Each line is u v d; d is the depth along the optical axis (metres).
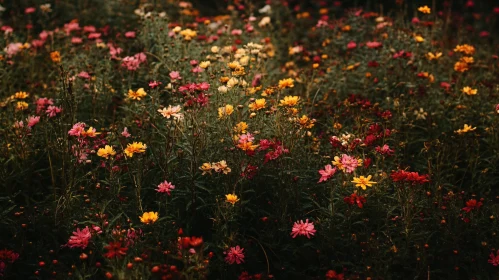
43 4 7.33
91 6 7.64
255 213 3.86
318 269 3.62
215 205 3.68
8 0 7.38
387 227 3.61
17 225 3.63
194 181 3.74
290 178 3.85
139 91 4.28
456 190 4.56
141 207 3.57
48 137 4.46
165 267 2.81
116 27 6.98
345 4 10.49
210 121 4.27
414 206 3.68
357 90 5.80
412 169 4.70
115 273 2.84
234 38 6.66
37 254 3.53
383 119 4.64
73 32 6.52
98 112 5.11
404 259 3.54
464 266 3.62
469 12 10.33
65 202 3.69
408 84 5.41
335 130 4.52
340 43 6.92
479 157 4.61
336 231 3.63
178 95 4.71
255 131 4.03
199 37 6.04
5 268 3.23
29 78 5.68
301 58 7.18
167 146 3.89
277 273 3.64
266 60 5.85
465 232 3.70
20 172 4.07
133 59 5.11
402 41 6.34
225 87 4.30
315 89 5.82
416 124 5.25
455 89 5.57
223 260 3.38
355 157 3.97
